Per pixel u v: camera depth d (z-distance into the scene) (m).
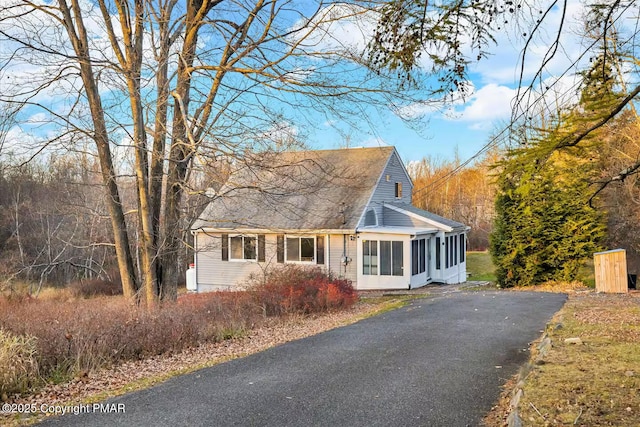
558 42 3.35
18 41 9.76
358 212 20.28
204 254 22.36
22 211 25.38
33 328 7.72
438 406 5.36
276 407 5.42
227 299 12.98
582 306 11.59
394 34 3.59
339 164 22.77
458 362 7.26
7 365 6.20
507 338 8.94
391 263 19.36
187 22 11.26
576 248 17.11
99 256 25.42
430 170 51.59
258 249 21.28
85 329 7.90
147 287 11.70
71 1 10.74
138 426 4.91
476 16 3.40
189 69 10.87
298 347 8.68
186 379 6.66
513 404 4.94
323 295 13.88
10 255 23.66
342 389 6.04
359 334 9.75
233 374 6.88
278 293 13.52
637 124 10.12
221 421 5.02
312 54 10.06
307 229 20.00
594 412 4.38
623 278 15.24
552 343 7.31
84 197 20.45
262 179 11.70
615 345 6.96
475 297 15.16
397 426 4.81
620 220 18.52
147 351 8.20
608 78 3.29
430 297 16.11
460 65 3.58
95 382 6.62
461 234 24.20
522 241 17.81
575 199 16.86
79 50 10.71
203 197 13.80
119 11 10.94
